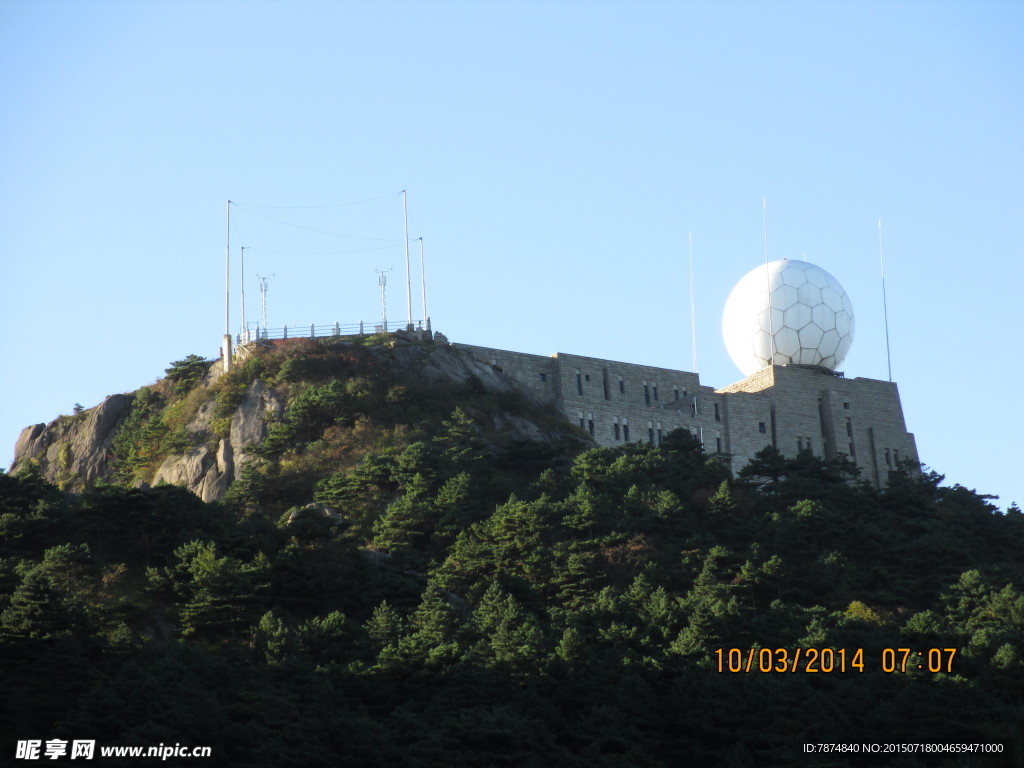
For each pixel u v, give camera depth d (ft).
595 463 451.94
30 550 379.55
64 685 298.35
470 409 494.18
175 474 475.31
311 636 332.39
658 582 382.22
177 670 302.45
